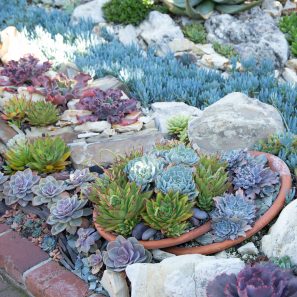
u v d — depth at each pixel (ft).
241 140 6.72
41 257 6.07
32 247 6.22
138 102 8.17
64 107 8.11
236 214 5.51
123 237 5.49
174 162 6.04
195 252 5.52
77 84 8.35
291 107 7.45
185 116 7.34
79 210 6.06
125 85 8.45
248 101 7.07
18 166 6.93
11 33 9.61
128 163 6.00
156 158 6.10
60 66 9.13
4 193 6.67
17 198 6.54
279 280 4.65
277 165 6.22
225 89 8.17
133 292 5.12
